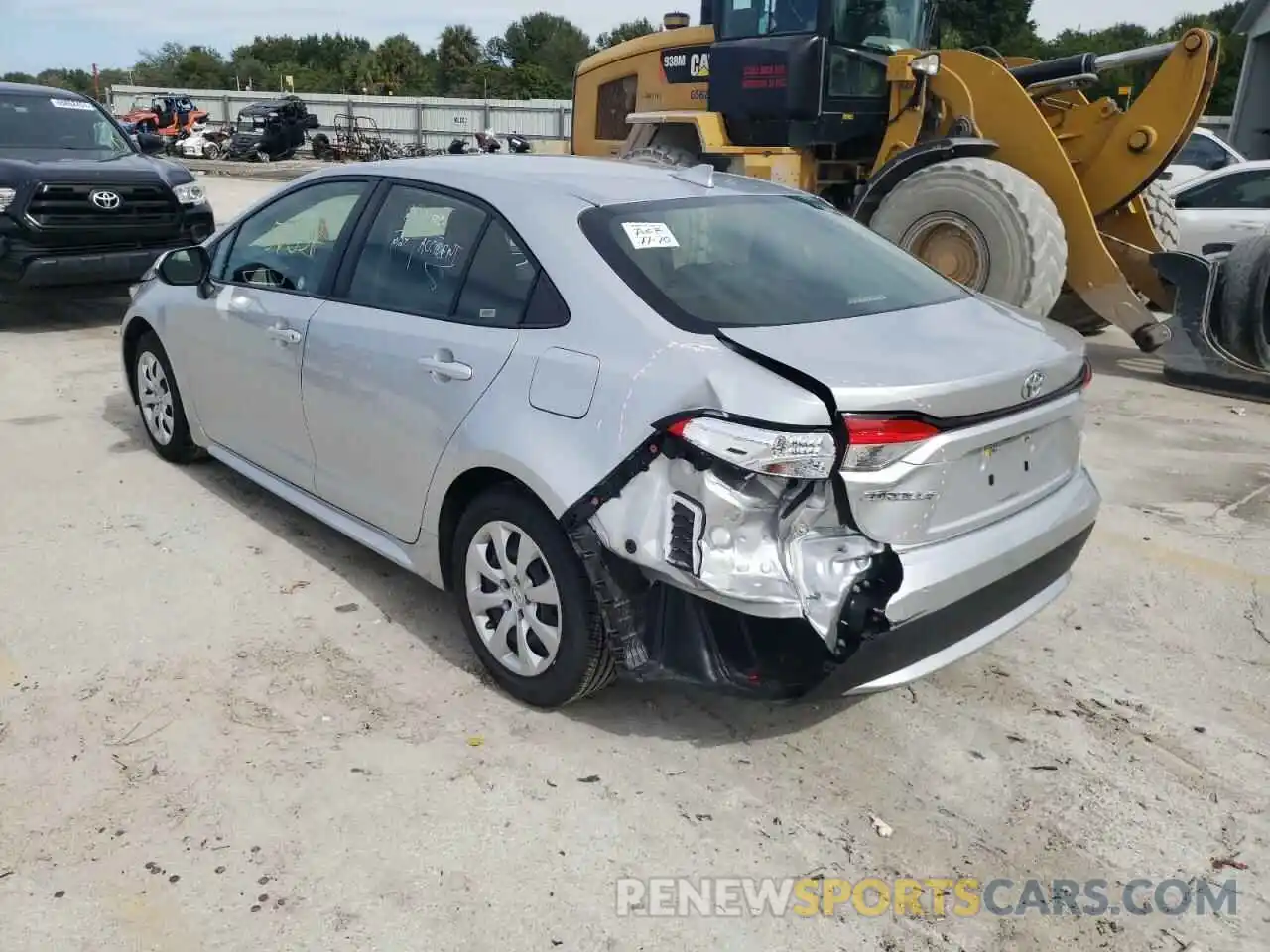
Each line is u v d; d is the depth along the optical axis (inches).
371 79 3105.3
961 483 118.0
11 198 348.8
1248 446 254.8
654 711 138.2
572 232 134.6
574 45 3582.7
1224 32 2046.0
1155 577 181.8
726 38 358.3
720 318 123.4
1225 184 420.8
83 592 166.1
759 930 102.5
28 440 238.7
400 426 147.4
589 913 103.7
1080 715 140.4
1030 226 301.9
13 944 97.8
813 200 166.4
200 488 211.2
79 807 116.6
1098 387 314.3
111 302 426.6
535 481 124.0
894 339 123.4
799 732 135.0
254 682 142.0
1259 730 138.1
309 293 170.7
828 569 112.6
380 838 113.0
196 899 103.8
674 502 113.1
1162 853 115.0
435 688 141.8
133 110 1670.8
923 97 339.9
